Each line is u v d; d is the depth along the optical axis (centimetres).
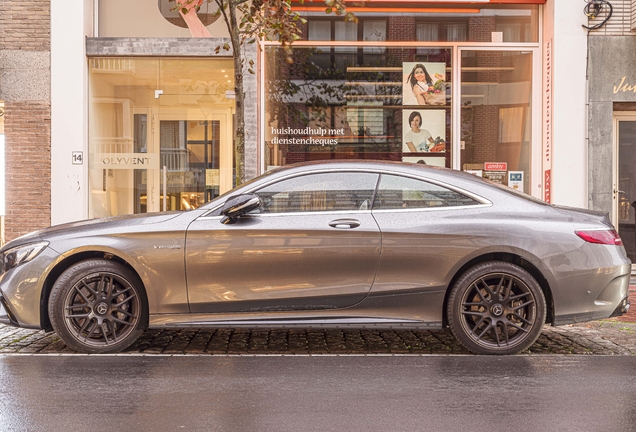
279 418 405
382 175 614
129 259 591
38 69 1125
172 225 598
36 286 596
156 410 421
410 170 617
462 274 600
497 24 1184
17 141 1125
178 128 1176
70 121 1127
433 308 599
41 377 509
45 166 1128
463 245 593
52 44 1122
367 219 600
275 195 608
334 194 608
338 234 595
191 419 403
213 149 1178
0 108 1145
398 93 1181
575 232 600
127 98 1168
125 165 1171
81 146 1130
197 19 1168
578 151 1130
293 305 597
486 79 1188
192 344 647
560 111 1130
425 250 595
